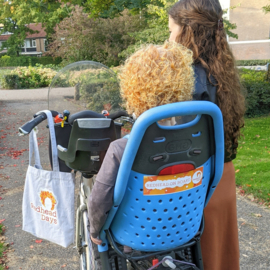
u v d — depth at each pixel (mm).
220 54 1476
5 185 4648
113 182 1242
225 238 1791
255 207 3811
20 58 41156
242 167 5066
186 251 1583
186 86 1198
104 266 1476
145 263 1520
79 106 2207
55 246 3012
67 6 26734
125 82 1236
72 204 1826
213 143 1298
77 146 1658
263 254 2887
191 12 1486
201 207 1401
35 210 1923
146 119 1086
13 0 29141
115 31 16391
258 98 9641
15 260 2789
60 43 19484
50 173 1828
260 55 12164
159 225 1284
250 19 11938
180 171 1212
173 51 1190
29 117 10680
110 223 1371
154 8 8727
